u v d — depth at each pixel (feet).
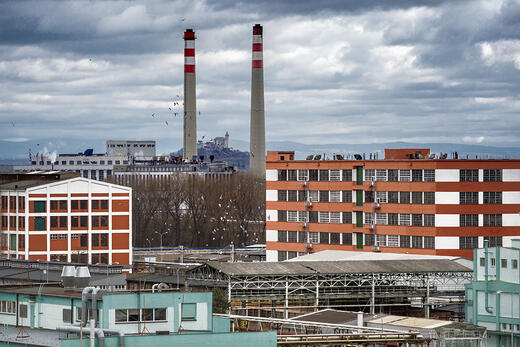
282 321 479.82
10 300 425.69
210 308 407.44
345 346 456.04
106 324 389.80
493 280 583.58
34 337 393.91
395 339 449.06
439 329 483.10
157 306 398.21
